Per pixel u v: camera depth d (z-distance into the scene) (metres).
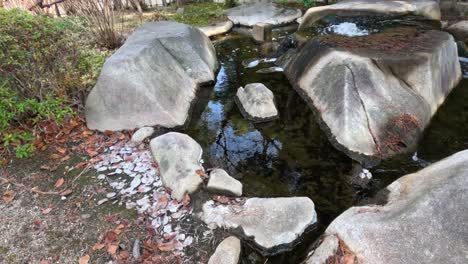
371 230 2.14
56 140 3.49
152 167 3.13
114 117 3.66
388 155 3.16
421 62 3.63
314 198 2.86
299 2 7.71
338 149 3.34
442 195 2.21
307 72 4.29
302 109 4.03
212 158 3.37
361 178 3.00
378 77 3.55
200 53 4.94
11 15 3.41
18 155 3.08
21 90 3.48
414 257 1.97
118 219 2.63
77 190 2.92
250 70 5.18
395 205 2.38
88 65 4.11
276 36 6.43
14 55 3.32
